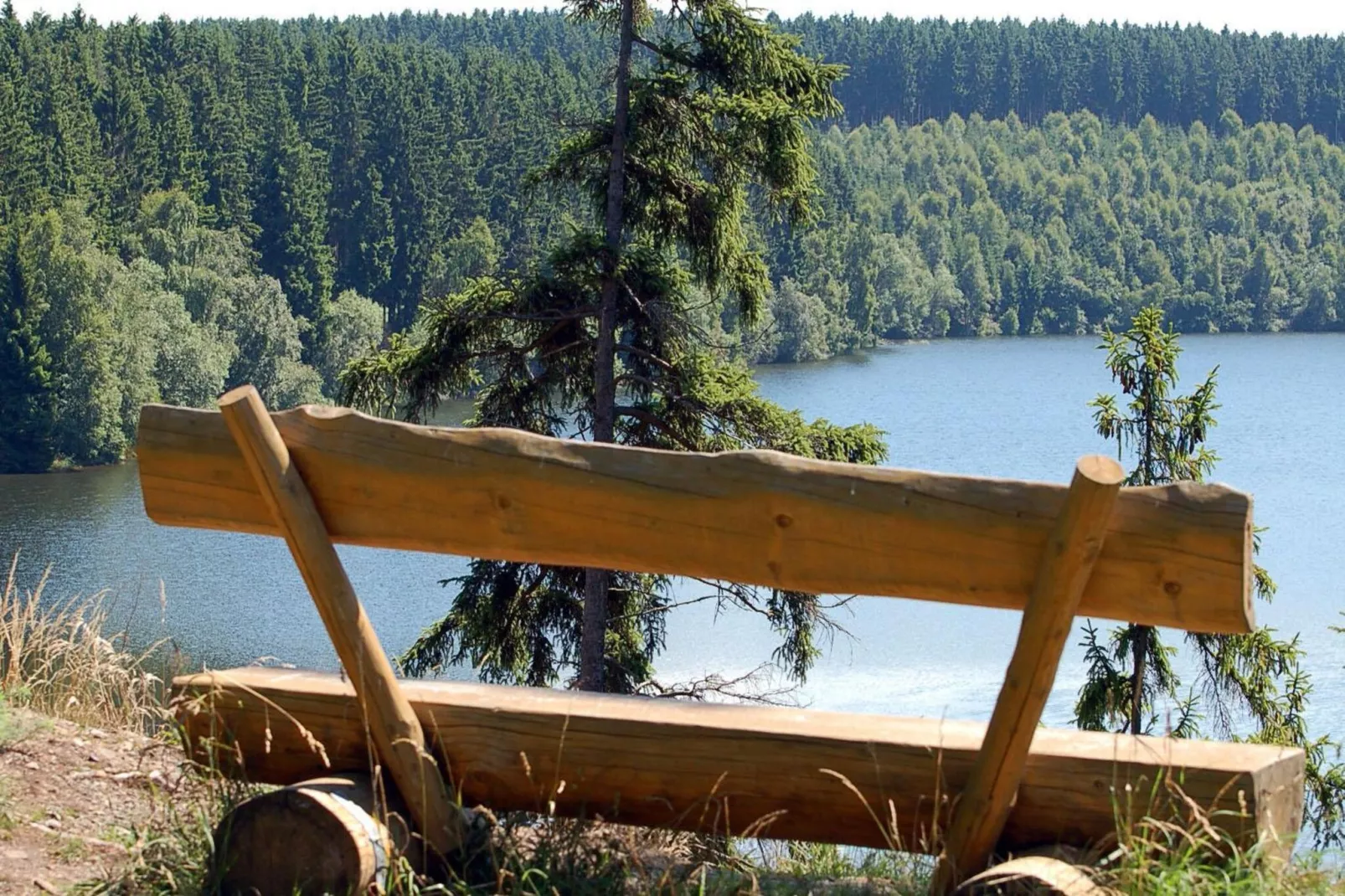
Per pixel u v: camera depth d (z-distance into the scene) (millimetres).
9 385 54938
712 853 3350
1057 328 148375
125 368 57875
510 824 3148
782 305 96000
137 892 3014
